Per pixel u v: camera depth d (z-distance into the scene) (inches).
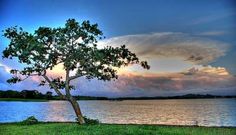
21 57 1170.0
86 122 1152.2
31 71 1192.2
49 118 2546.8
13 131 959.0
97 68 1200.2
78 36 1183.6
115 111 3954.2
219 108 4864.7
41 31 1159.6
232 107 5231.3
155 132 904.9
